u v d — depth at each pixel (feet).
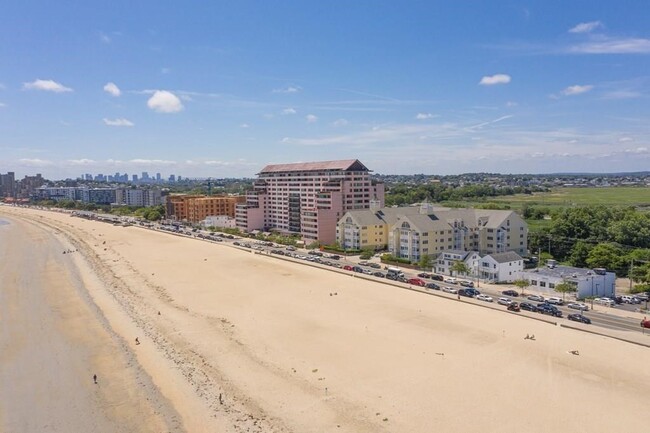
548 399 180.14
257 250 588.09
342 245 570.05
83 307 323.78
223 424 170.71
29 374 218.38
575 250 449.06
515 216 483.92
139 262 497.46
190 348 243.60
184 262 495.41
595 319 281.74
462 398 182.39
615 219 540.52
